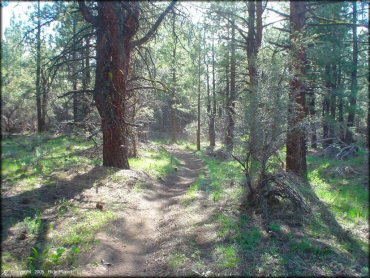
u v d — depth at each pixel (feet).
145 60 39.11
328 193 27.71
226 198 27.25
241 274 15.01
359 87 34.76
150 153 60.44
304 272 15.03
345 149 26.27
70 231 18.80
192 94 99.66
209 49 63.00
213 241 18.84
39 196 23.89
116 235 19.49
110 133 35.76
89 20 28.04
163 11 32.45
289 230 20.03
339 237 19.19
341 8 32.24
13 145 24.40
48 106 39.29
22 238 17.08
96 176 31.14
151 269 16.16
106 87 31.60
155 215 24.75
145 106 47.50
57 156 39.70
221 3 31.01
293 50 25.07
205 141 119.55
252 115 22.38
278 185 23.25
